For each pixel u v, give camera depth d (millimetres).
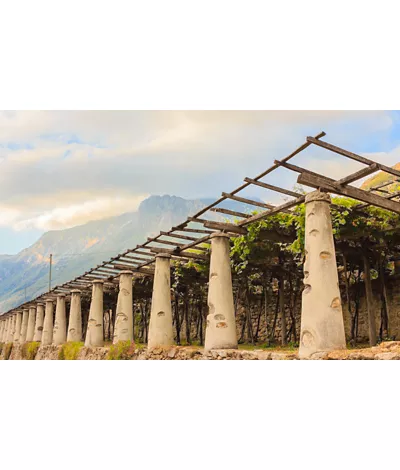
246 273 13445
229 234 10500
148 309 23922
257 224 9477
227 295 9562
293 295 14852
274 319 14688
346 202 8930
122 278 14398
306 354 6777
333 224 8859
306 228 7305
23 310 28922
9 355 28844
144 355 11852
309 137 6293
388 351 5793
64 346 17984
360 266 12328
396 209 7641
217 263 9680
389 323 11562
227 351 8641
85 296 23859
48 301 22922
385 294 10961
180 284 16938
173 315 22188
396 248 10695
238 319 17516
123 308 14102
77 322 18797
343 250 10312
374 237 9469
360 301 12938
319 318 6773
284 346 12406
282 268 12414
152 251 12312
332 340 6652
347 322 13086
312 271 7023
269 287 15773
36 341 24312
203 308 19953
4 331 36344
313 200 7215
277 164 7000
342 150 6473
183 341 20547
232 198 8602
